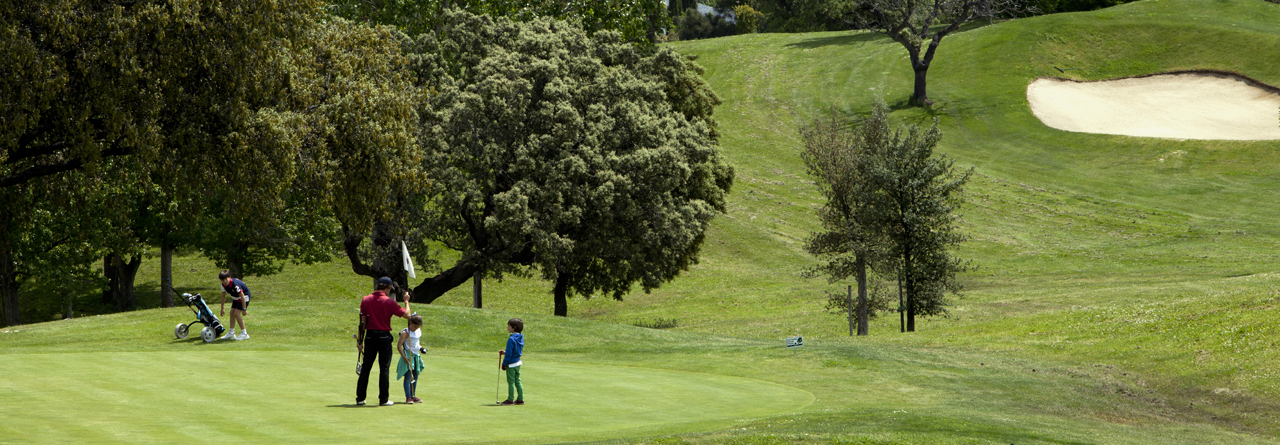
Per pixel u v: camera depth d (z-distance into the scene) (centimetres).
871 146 3591
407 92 3158
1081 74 8750
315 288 5606
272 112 2370
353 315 2745
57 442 988
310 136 2577
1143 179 6762
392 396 1453
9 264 4303
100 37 2028
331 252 4988
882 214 3491
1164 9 9781
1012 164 7200
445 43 4112
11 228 4081
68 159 2470
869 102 8588
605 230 3956
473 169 3725
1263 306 2538
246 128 2267
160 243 4734
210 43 2158
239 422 1160
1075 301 4281
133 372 1592
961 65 9206
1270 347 2172
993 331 2953
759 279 5609
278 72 2434
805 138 3675
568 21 4791
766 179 7388
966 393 1902
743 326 4359
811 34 11794
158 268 5909
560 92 3722
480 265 3903
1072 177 6919
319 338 2456
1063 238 5866
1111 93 8350
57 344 2269
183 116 2203
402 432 1133
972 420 1473
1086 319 2894
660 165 3769
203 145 2214
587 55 4138
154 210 4519
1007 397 1891
